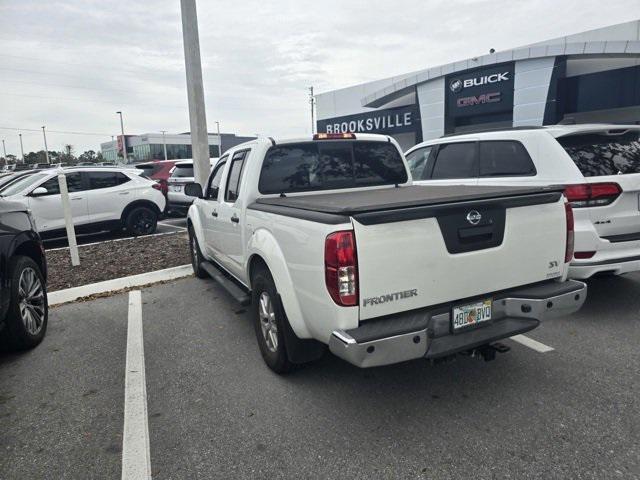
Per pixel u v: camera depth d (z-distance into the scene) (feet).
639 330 13.75
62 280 22.67
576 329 14.03
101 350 14.23
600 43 56.08
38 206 30.89
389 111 86.43
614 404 9.98
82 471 8.60
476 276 9.61
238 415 10.21
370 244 8.53
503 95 65.36
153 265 24.89
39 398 11.37
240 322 16.22
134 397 11.16
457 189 12.69
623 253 14.42
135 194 35.27
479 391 10.82
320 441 9.16
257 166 13.53
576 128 15.42
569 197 14.34
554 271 10.69
